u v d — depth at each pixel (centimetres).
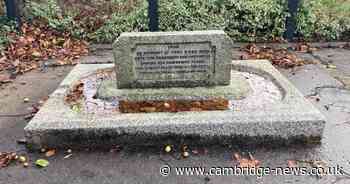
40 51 641
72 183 302
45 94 479
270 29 711
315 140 349
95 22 716
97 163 325
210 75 413
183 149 341
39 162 325
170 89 410
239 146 345
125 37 394
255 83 448
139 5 723
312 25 704
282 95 409
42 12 707
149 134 342
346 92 475
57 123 344
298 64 586
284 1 694
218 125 340
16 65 583
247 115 350
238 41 709
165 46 400
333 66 579
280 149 341
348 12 729
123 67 406
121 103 395
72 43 686
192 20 695
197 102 393
